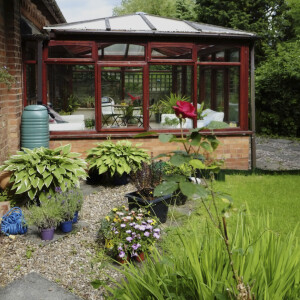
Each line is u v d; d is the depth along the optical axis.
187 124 9.20
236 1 20.08
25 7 9.01
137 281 2.49
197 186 1.77
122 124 8.93
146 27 8.76
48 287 3.79
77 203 5.49
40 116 7.75
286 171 8.99
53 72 9.57
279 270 2.22
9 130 7.68
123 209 5.04
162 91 11.51
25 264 4.30
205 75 10.00
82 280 3.97
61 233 5.17
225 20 19.92
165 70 11.46
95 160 7.70
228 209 2.01
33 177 5.97
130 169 7.43
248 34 8.84
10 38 7.61
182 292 2.35
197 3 21.12
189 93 10.38
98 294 3.70
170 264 2.47
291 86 14.12
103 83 10.76
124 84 10.87
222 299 2.00
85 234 5.20
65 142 8.64
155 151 8.94
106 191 7.31
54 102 9.49
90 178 7.78
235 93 9.34
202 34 8.69
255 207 6.08
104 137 8.73
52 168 6.02
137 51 9.99
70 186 5.94
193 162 1.84
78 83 9.35
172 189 1.78
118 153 7.56
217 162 1.96
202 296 2.16
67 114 9.20
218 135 9.17
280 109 14.38
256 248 2.38
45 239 4.93
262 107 15.03
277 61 14.46
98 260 4.39
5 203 5.72
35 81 10.04
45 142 7.90
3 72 6.75
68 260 4.41
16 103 7.76
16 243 4.84
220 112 9.75
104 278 4.01
